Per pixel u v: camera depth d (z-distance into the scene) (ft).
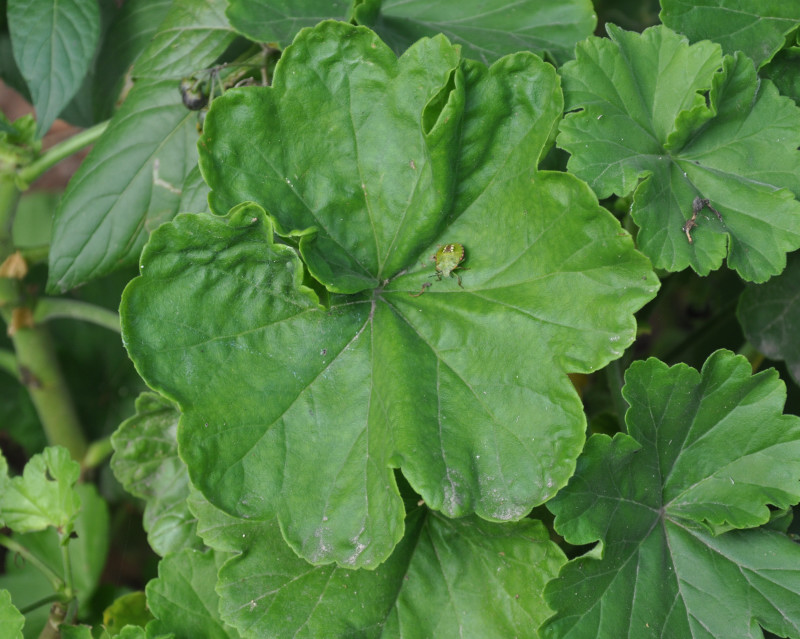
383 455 2.47
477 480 2.46
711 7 2.60
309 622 2.53
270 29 2.63
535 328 2.48
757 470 2.51
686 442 2.52
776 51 2.58
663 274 2.60
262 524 2.57
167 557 2.62
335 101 2.53
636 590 2.49
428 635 2.54
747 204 2.52
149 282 2.47
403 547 2.56
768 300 2.73
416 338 2.52
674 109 2.55
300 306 2.51
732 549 2.51
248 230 2.46
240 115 2.50
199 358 2.48
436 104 2.48
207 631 2.61
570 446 2.45
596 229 2.45
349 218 2.55
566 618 2.46
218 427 2.47
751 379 2.50
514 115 2.51
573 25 2.67
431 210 2.52
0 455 2.73
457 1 2.70
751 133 2.55
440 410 2.48
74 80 2.75
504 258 2.51
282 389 2.50
